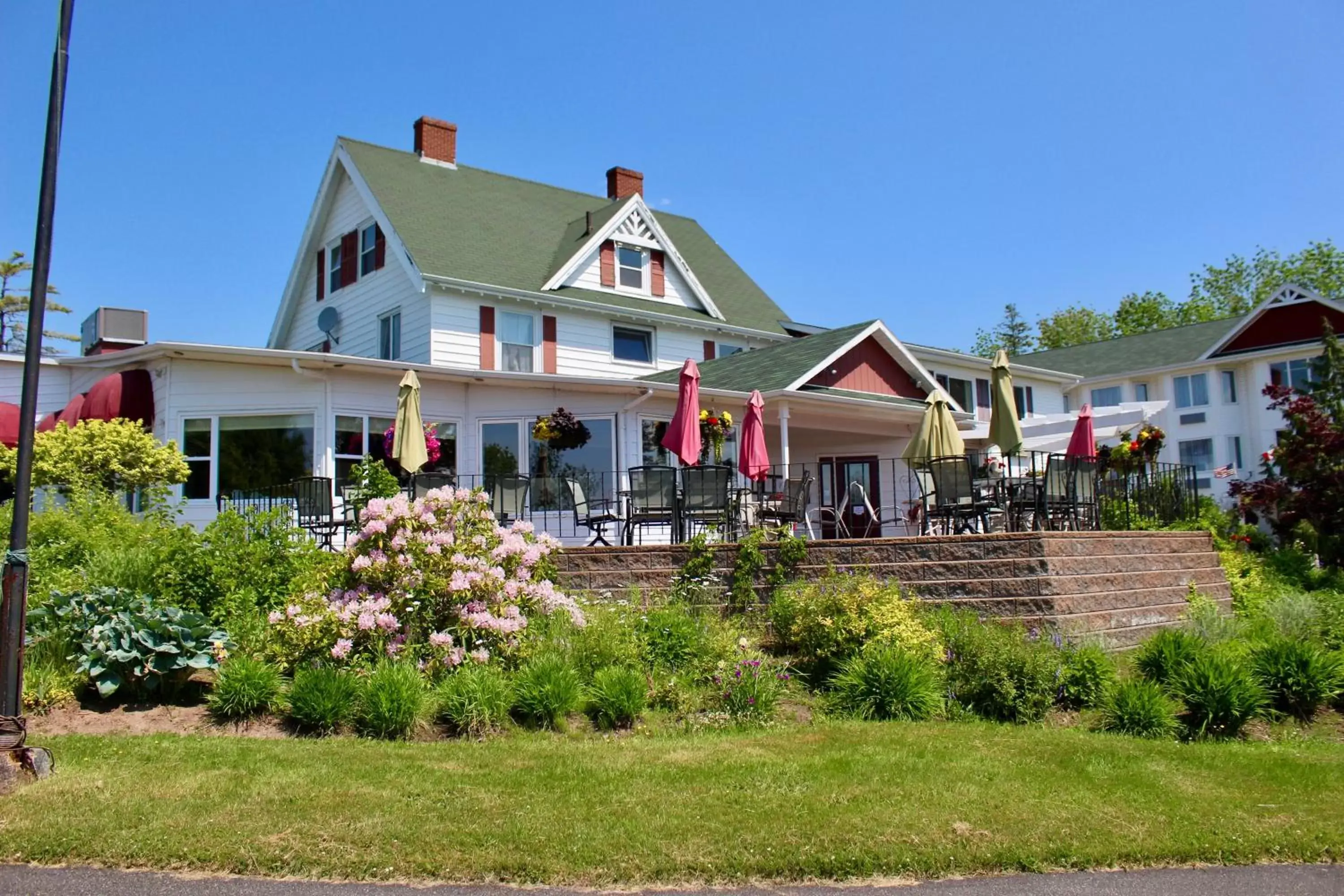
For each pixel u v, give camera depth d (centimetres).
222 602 978
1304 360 3512
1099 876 544
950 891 523
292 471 1642
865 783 667
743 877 532
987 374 3300
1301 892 522
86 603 833
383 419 1714
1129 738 806
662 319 2666
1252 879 540
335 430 1653
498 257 2525
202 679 898
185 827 572
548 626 976
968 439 2486
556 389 1775
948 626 984
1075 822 601
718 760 721
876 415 2050
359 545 959
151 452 1546
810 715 888
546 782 661
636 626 1005
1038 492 1365
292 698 796
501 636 920
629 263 2727
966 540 1074
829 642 972
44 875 525
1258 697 854
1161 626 1174
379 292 2502
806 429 2095
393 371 1673
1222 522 1903
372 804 612
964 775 686
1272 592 1430
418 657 904
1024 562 1046
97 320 2114
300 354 1585
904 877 539
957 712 884
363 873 529
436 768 687
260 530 1062
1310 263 5903
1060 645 969
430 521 960
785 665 979
